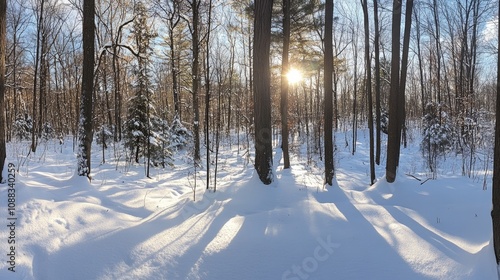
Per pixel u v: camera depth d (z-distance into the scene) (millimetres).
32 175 8273
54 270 3797
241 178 10578
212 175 11398
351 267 3971
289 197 7117
